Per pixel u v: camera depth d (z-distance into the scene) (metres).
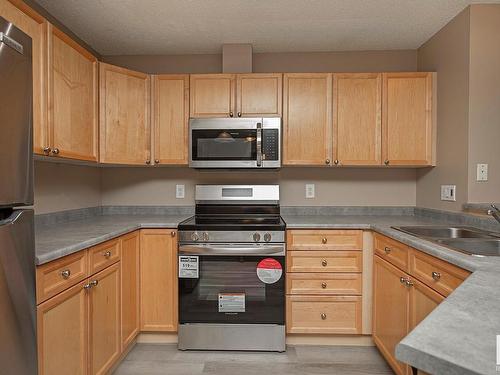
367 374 2.03
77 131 2.03
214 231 2.26
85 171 2.73
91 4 2.15
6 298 1.03
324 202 2.93
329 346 2.38
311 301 2.34
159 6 2.18
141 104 2.58
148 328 2.36
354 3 2.15
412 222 2.42
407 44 2.80
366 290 2.33
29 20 1.59
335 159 2.60
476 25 2.16
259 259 2.26
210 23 2.41
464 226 2.14
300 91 2.61
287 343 2.40
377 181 2.93
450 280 1.37
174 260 2.36
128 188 2.98
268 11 2.25
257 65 2.94
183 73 2.96
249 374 2.03
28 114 1.16
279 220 2.55
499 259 1.27
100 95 2.30
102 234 1.84
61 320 1.45
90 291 1.68
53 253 1.36
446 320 0.66
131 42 2.72
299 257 2.35
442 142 2.48
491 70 2.16
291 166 2.70
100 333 1.80
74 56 1.98
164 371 2.06
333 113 2.59
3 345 1.02
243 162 2.54
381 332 2.14
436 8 2.21
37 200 2.16
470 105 2.17
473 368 0.49
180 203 2.96
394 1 2.13
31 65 1.18
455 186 2.31
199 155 2.56
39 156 1.75
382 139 2.58
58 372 1.42
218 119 2.55
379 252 2.19
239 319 2.27
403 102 2.58
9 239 1.05
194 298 2.28
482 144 2.17
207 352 2.29
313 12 2.27
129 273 2.20
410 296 1.73
